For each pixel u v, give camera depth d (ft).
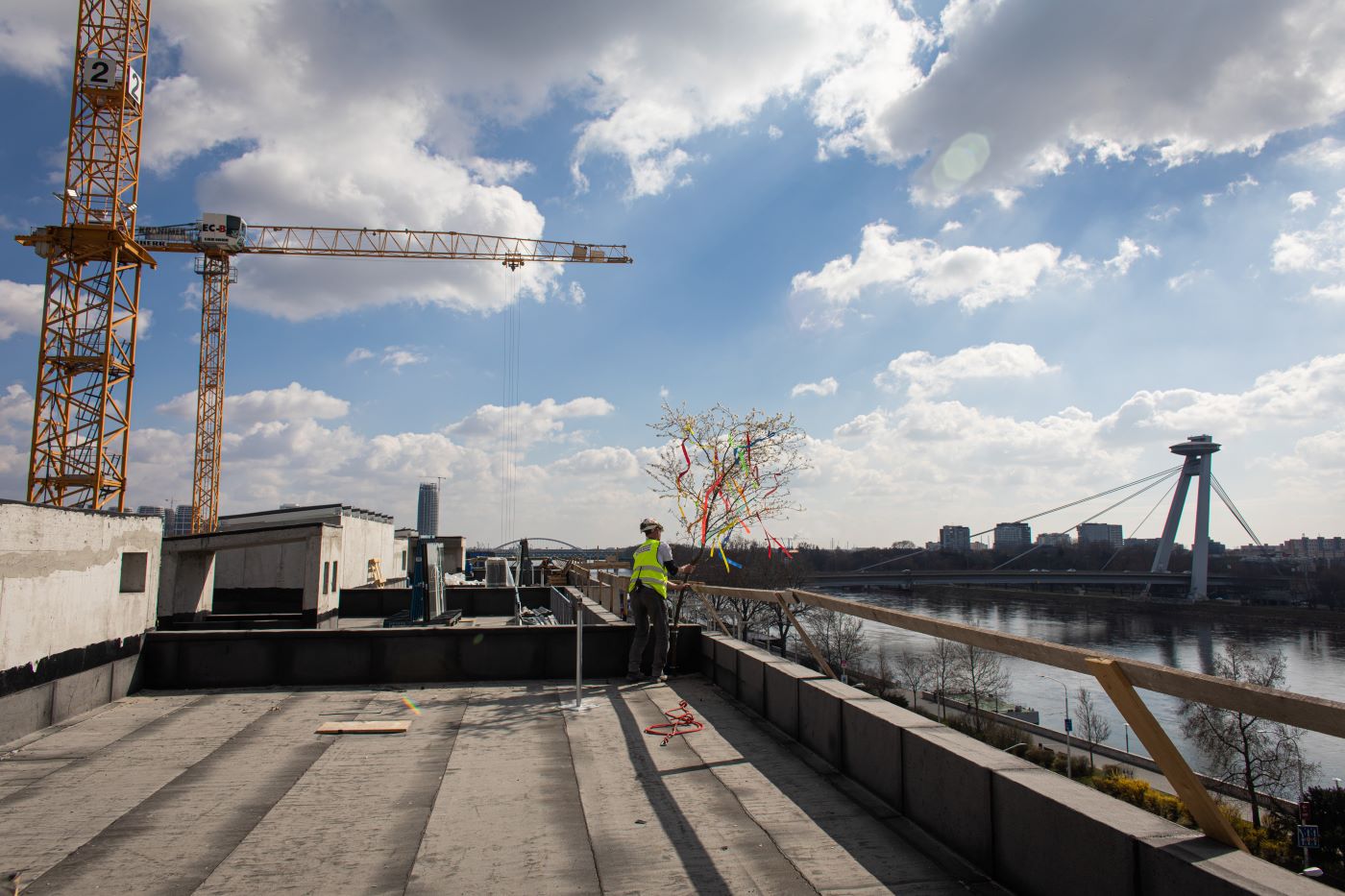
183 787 15.80
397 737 19.43
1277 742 86.69
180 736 19.56
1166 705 111.96
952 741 12.67
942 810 12.39
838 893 10.93
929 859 11.93
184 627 55.52
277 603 76.13
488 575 79.97
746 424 27.58
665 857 12.32
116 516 23.47
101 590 22.68
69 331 143.23
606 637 27.09
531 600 66.64
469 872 11.89
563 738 19.22
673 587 27.50
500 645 26.53
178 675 25.20
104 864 12.19
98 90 145.79
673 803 14.65
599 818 13.97
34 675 19.72
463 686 25.59
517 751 18.13
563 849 12.69
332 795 15.28
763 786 15.48
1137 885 8.43
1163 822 8.89
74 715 21.35
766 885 11.23
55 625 20.57
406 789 15.60
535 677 26.58
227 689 25.16
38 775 16.49
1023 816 10.39
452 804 14.78
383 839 13.14
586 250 266.57
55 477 140.05
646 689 24.90
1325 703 6.66
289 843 13.00
